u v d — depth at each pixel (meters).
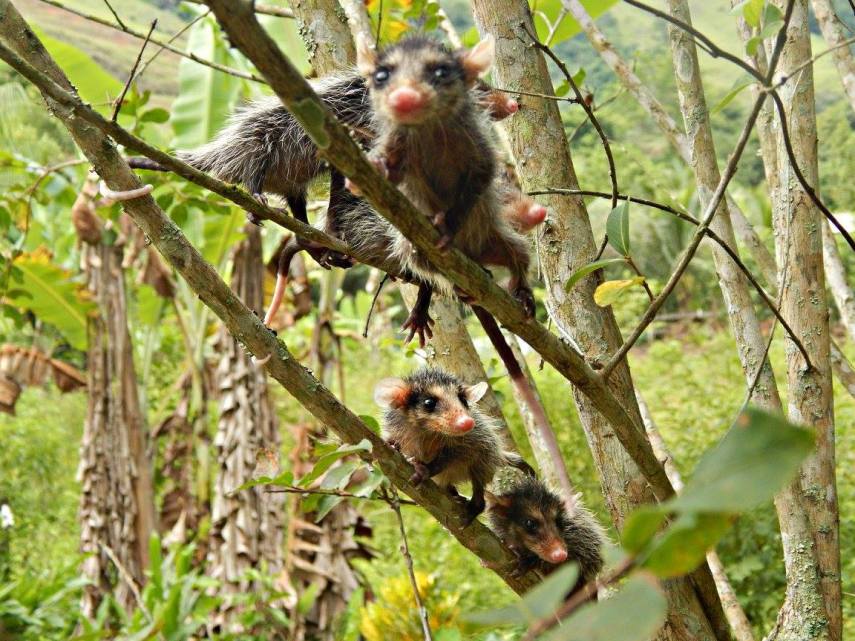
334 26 0.99
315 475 0.84
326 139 0.70
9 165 1.29
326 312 1.61
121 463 1.73
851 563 1.31
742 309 0.95
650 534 0.38
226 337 1.60
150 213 0.82
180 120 1.49
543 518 0.95
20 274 1.27
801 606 0.92
